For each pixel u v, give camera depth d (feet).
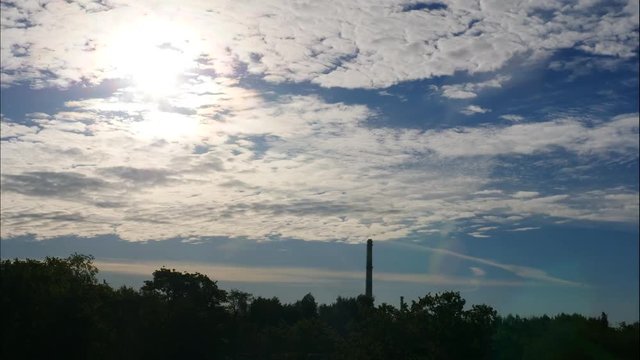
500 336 122.11
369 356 107.55
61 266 144.25
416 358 104.53
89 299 140.87
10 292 127.85
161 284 213.87
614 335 125.39
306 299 335.67
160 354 184.34
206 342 196.54
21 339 125.90
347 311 287.89
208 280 218.79
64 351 130.72
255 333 227.20
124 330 174.50
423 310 109.19
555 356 121.60
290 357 206.59
